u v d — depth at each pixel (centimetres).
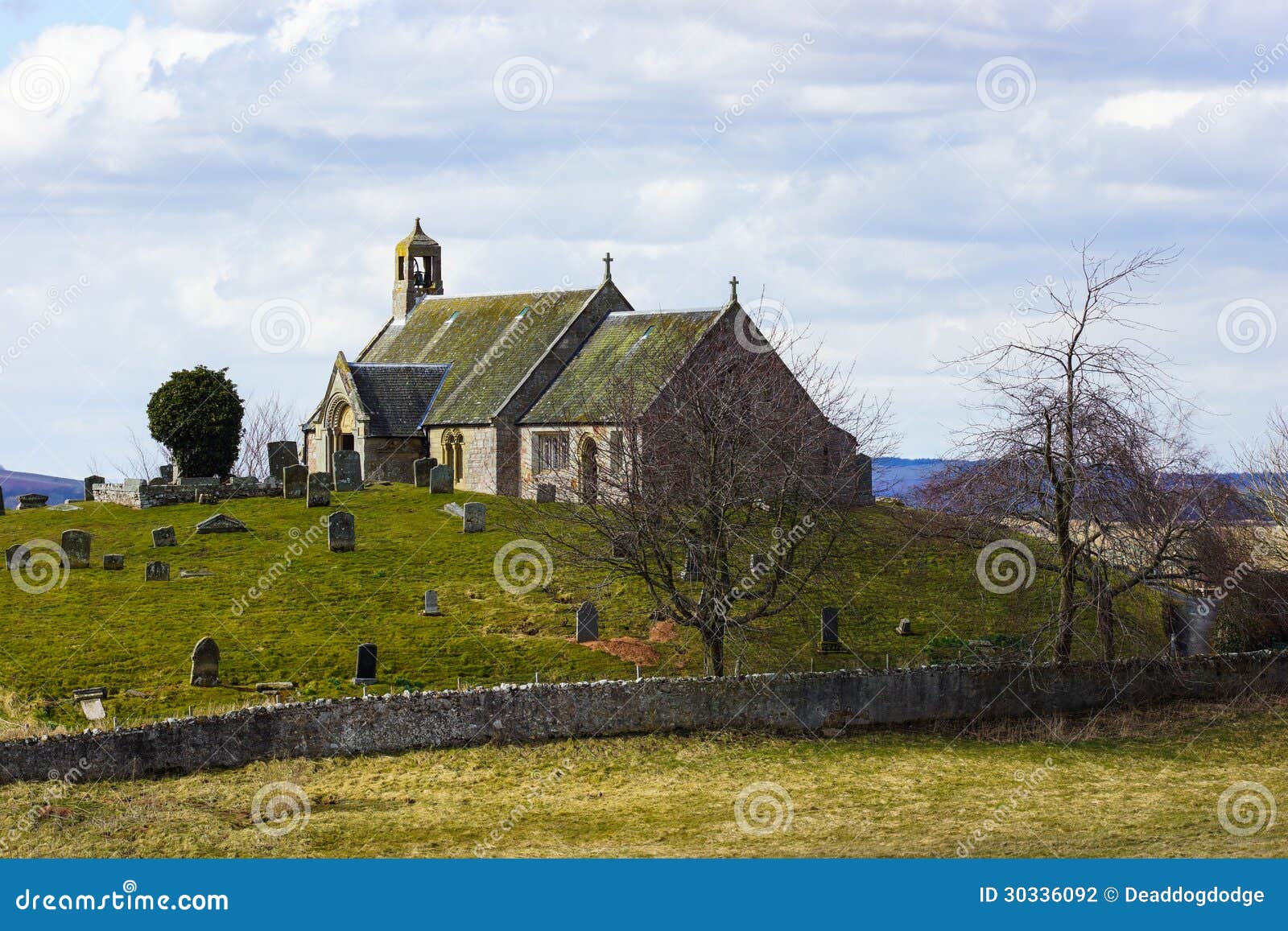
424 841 3603
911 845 3594
